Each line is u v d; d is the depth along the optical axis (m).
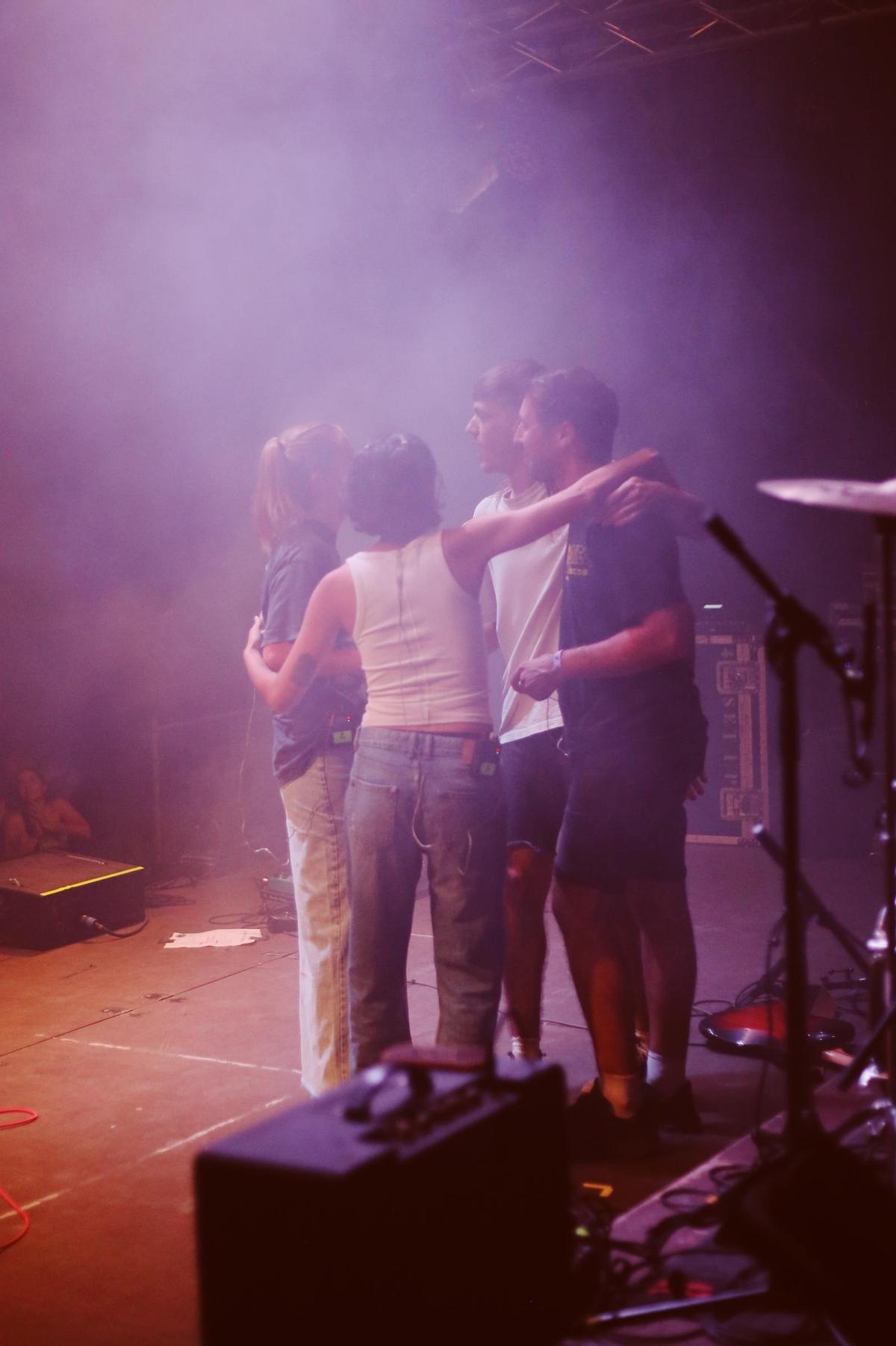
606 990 3.28
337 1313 1.67
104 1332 2.82
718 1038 4.14
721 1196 2.23
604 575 3.27
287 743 3.49
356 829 3.02
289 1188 1.68
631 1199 3.06
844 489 2.11
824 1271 1.90
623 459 3.07
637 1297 2.32
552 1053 4.29
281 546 3.52
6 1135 3.84
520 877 3.60
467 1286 1.84
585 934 3.29
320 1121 1.83
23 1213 3.37
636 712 3.24
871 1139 2.64
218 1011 4.91
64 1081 4.26
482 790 2.96
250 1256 1.71
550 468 3.39
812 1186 1.99
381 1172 1.71
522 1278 1.95
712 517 1.99
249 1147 1.75
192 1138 3.79
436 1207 1.79
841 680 2.19
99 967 5.54
